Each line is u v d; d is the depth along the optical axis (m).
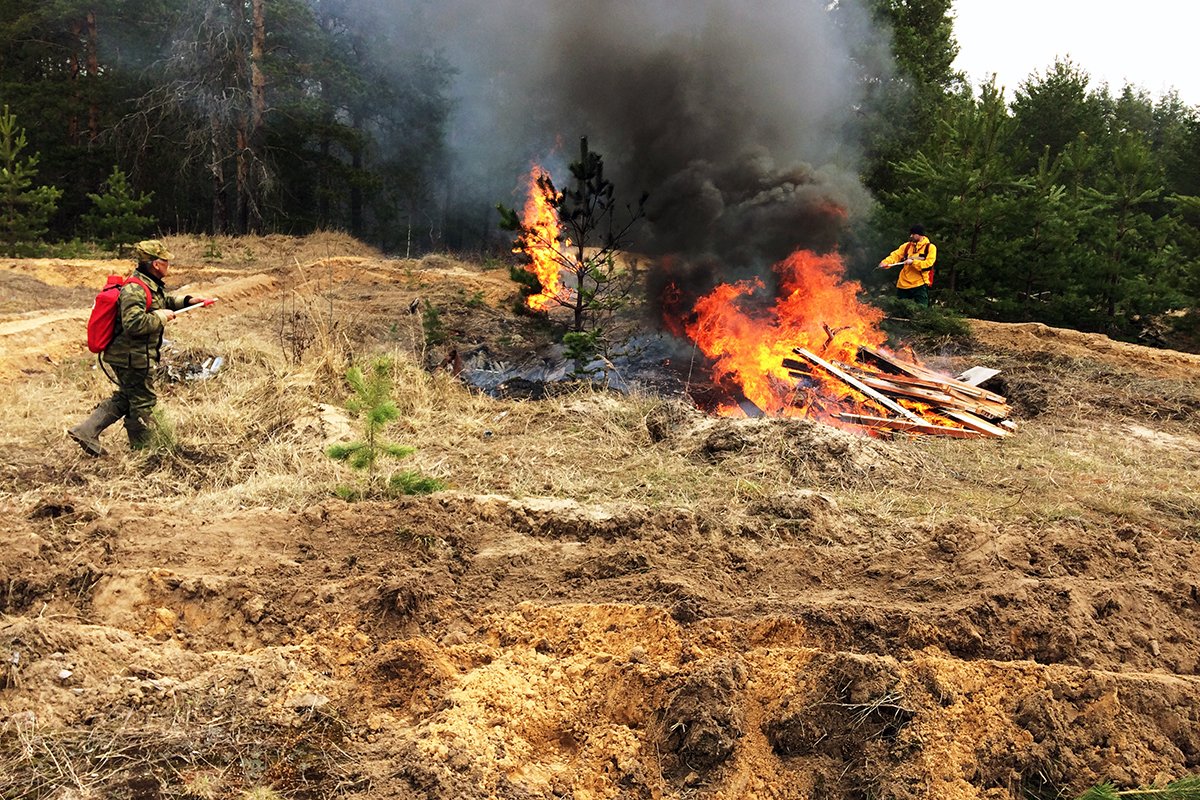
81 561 5.07
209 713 3.88
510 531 5.88
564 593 5.08
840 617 4.78
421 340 12.81
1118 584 5.35
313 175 32.06
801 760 3.97
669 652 4.55
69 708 3.79
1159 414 9.81
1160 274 17.03
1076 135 25.94
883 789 3.75
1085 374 11.45
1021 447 8.27
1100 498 6.92
